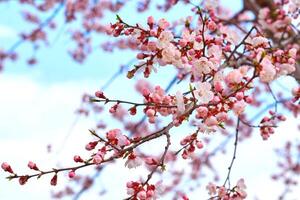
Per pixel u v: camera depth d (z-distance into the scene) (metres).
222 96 1.09
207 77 1.14
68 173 1.08
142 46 1.15
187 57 1.14
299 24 1.46
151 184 1.09
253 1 1.63
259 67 1.08
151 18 1.14
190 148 1.14
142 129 2.17
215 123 1.08
